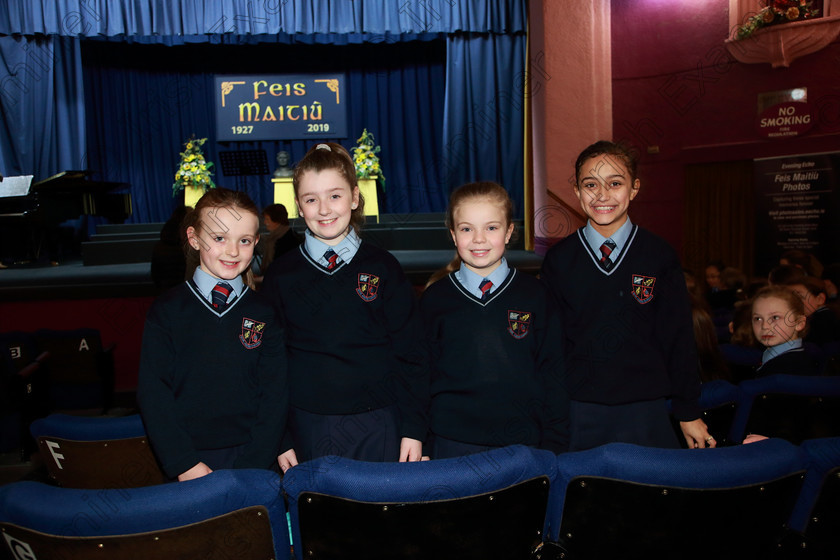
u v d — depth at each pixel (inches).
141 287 207.0
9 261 313.1
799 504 46.8
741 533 43.8
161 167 411.2
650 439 65.9
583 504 44.3
